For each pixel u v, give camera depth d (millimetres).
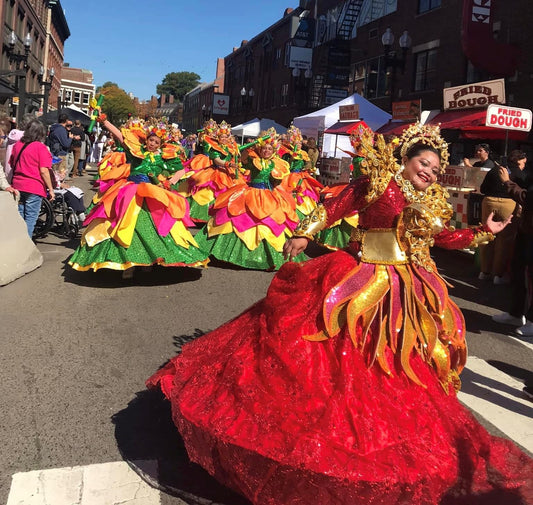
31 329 5098
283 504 2385
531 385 4723
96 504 2754
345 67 29406
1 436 3303
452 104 13406
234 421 2520
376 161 2902
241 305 6293
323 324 2719
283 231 8062
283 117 41781
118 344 4879
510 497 2719
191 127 85312
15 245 6930
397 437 2467
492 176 7969
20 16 38812
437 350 2881
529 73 16344
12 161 7992
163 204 6586
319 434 2402
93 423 3521
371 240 2953
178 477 2990
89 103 6465
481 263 8562
